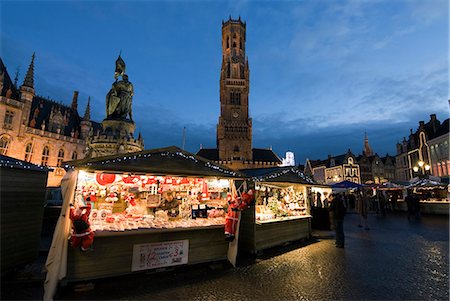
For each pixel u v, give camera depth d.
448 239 11.12
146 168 6.29
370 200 27.84
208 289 5.52
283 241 9.99
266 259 8.08
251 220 8.75
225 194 8.58
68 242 5.41
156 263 6.34
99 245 5.73
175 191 7.79
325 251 9.12
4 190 5.92
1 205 5.82
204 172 7.27
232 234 7.22
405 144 53.47
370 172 69.38
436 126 43.62
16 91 49.06
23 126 47.12
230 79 79.88
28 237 6.73
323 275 6.45
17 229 6.32
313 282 5.95
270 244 9.23
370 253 8.76
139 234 6.15
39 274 6.40
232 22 86.38
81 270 5.48
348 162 67.12
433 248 9.41
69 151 53.91
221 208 8.40
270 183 9.84
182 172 6.86
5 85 47.06
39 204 7.23
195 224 7.27
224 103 78.50
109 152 15.24
